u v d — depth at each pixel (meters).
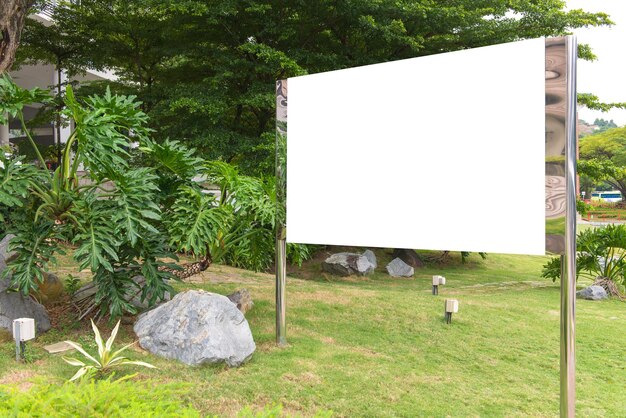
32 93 5.31
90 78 23.36
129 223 5.07
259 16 13.40
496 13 14.96
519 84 3.75
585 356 6.52
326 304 8.01
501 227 3.80
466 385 5.20
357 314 7.60
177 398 4.08
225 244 6.86
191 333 5.03
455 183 4.07
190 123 13.47
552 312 8.60
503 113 3.82
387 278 13.88
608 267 12.15
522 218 3.70
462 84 4.04
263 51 12.43
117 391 2.67
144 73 16.61
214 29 13.93
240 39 14.19
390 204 4.56
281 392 4.57
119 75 16.77
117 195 5.39
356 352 5.93
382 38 14.39
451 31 15.05
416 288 12.12
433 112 4.23
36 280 6.12
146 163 12.20
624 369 6.08
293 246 7.41
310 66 14.50
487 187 3.89
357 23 14.05
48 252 5.19
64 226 5.40
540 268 17.22
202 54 13.95
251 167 13.02
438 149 4.18
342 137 4.98
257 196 6.54
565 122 3.55
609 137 42.28
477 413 4.52
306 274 13.94
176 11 13.10
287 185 5.52
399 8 13.34
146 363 4.47
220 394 4.40
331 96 5.09
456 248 4.05
